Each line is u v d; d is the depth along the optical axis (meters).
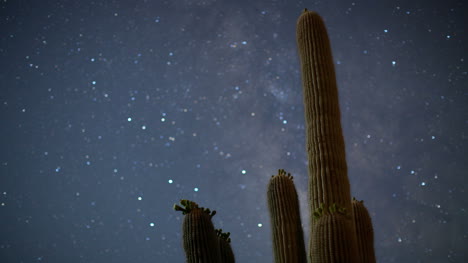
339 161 2.36
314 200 2.31
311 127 2.45
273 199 2.52
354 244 1.94
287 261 2.41
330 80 2.53
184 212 2.28
